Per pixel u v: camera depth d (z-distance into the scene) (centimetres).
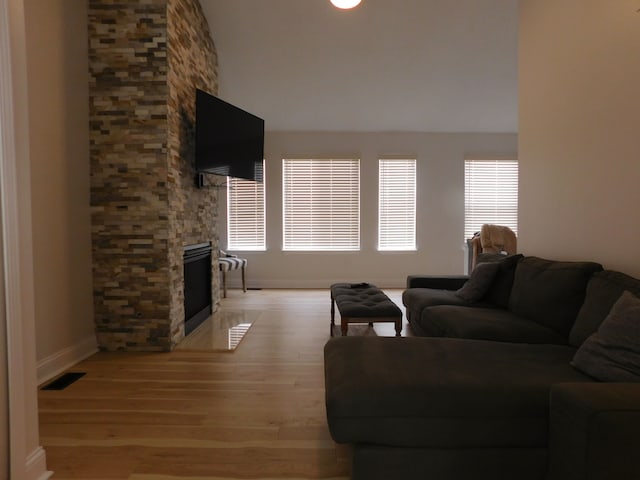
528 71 309
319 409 217
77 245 293
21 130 147
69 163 284
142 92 307
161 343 313
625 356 146
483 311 273
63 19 278
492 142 632
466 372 157
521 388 143
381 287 633
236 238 634
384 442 140
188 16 360
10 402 140
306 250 636
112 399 228
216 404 222
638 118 201
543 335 221
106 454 174
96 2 304
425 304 311
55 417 207
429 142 631
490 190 635
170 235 313
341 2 289
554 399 125
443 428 139
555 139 274
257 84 515
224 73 494
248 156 436
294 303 509
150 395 234
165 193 309
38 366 252
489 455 141
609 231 223
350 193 634
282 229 634
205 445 181
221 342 336
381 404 139
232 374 267
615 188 218
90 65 306
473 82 510
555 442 125
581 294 216
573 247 256
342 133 629
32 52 250
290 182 633
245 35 438
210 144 363
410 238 637
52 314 266
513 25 422
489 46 450
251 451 176
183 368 277
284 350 318
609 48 221
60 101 275
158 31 305
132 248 310
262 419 205
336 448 179
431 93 532
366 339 204
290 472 162
